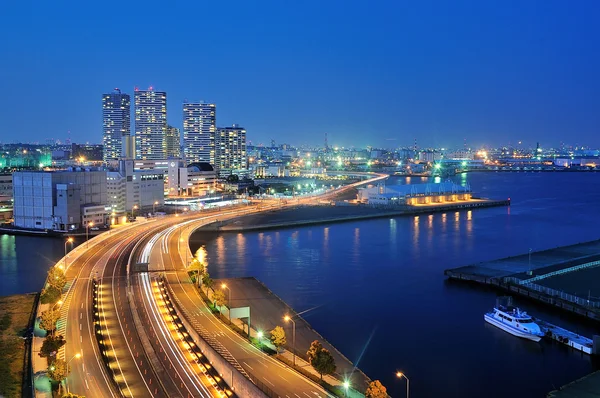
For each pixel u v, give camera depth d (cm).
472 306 16375
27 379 10394
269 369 10912
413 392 10850
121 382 10138
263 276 19975
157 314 14325
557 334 13450
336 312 15725
